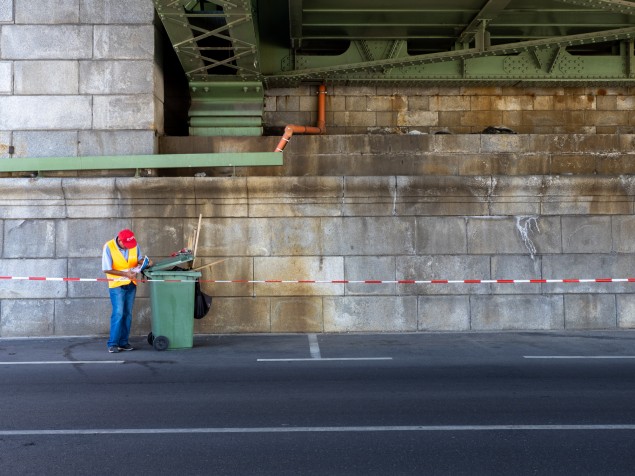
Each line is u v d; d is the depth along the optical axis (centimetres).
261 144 1335
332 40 1525
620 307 1262
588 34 1349
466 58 1427
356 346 1074
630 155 1338
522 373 848
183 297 1047
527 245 1261
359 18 1364
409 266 1251
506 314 1253
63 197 1223
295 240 1244
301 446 547
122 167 1236
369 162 1317
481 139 1331
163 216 1236
